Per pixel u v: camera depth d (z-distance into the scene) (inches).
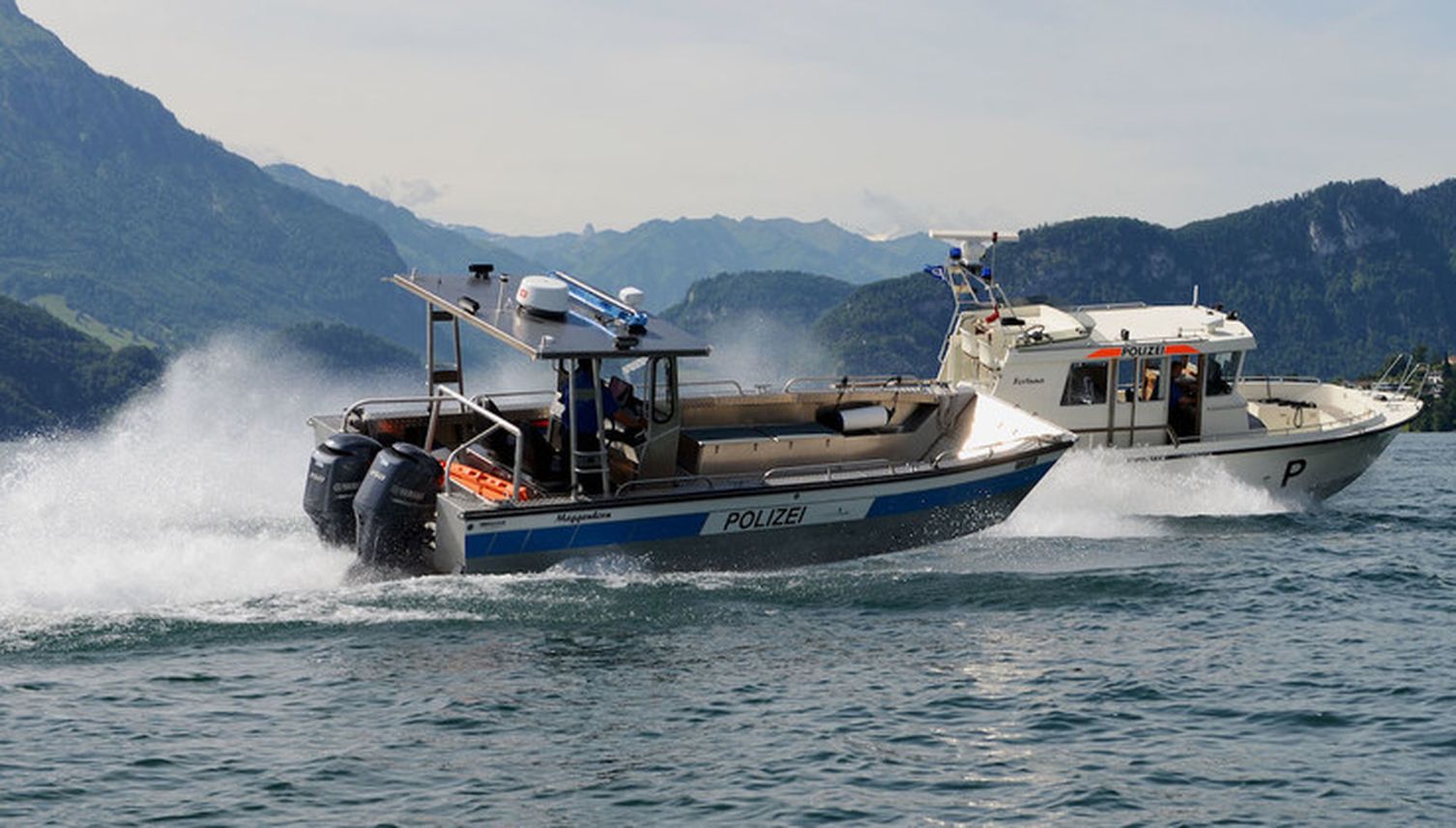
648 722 517.0
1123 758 489.1
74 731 493.7
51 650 582.9
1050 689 565.6
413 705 527.8
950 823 433.1
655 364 732.7
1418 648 634.2
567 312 724.7
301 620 627.5
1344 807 446.6
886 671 585.6
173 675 555.8
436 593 665.6
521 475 713.0
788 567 754.8
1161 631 661.9
